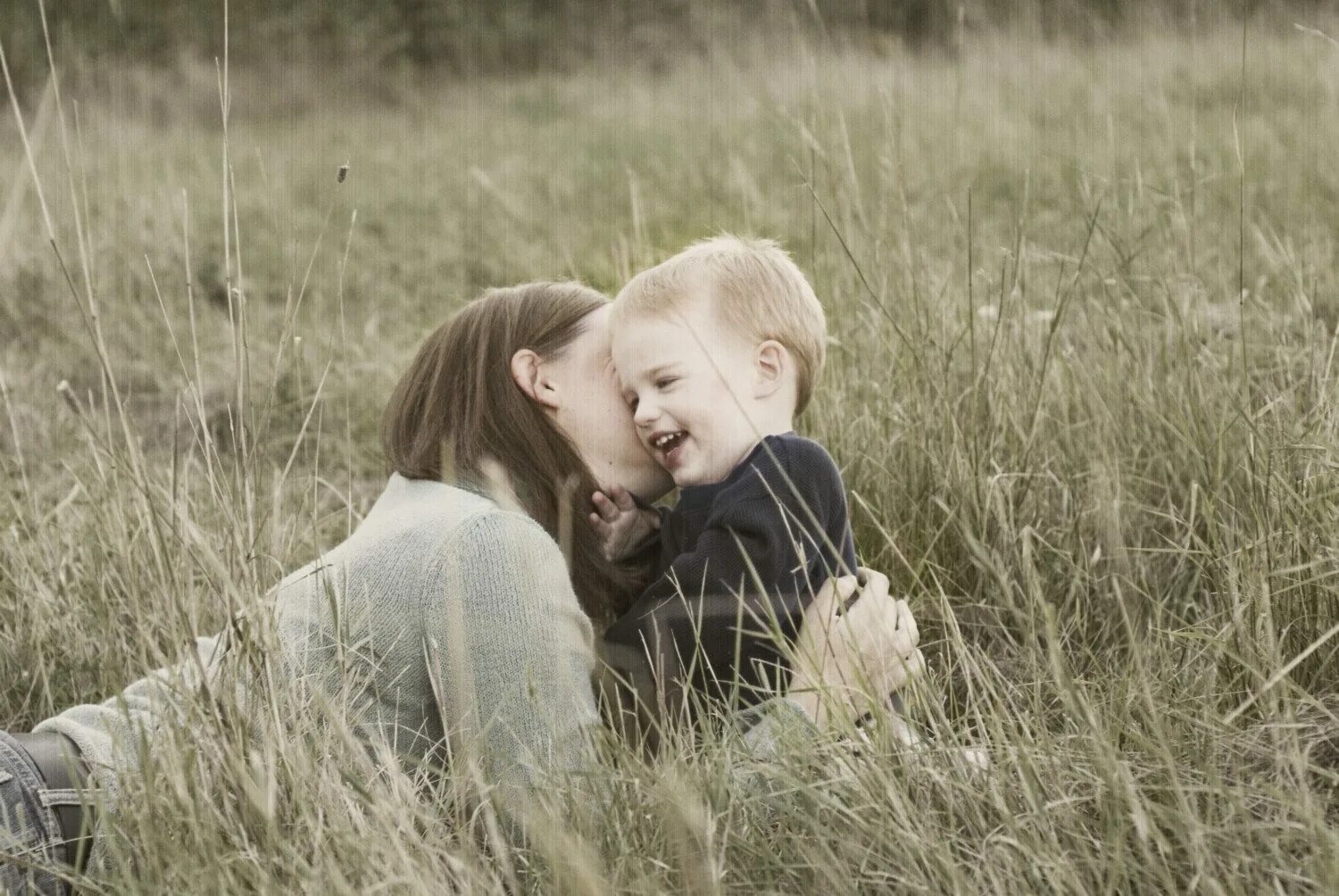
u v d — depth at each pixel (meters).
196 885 1.76
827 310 3.80
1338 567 2.31
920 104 8.32
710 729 2.09
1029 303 4.02
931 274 3.80
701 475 2.38
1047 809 1.83
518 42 13.22
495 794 1.95
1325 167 5.93
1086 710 1.87
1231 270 4.36
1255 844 1.83
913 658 2.34
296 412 4.24
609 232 6.58
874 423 3.23
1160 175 6.11
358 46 12.48
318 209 7.77
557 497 2.33
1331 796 1.91
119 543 2.55
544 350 2.37
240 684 2.05
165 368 4.77
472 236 7.05
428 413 2.33
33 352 5.01
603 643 2.35
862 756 1.97
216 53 12.23
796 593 2.26
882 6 11.34
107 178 7.64
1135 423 3.16
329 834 1.83
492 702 2.03
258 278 6.23
